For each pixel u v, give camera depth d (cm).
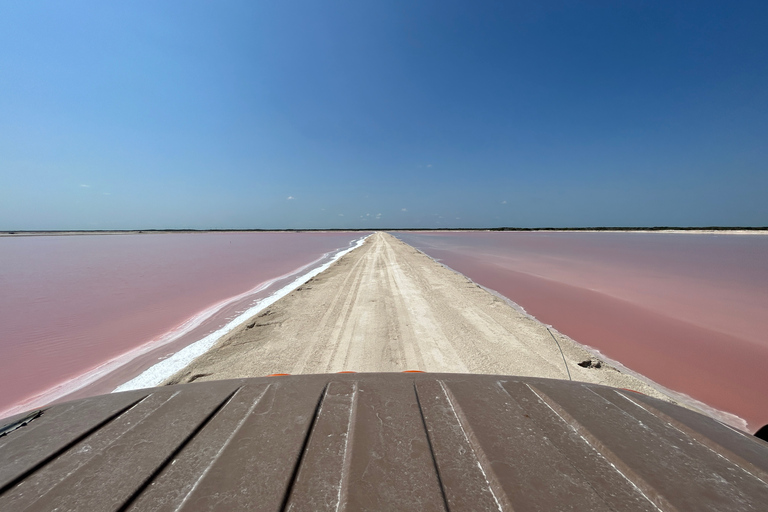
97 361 505
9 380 449
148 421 100
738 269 1495
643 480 78
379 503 71
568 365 428
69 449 88
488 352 460
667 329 639
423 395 117
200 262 1847
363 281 1008
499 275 1255
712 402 393
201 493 73
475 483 78
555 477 80
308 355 451
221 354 462
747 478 79
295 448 89
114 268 1600
